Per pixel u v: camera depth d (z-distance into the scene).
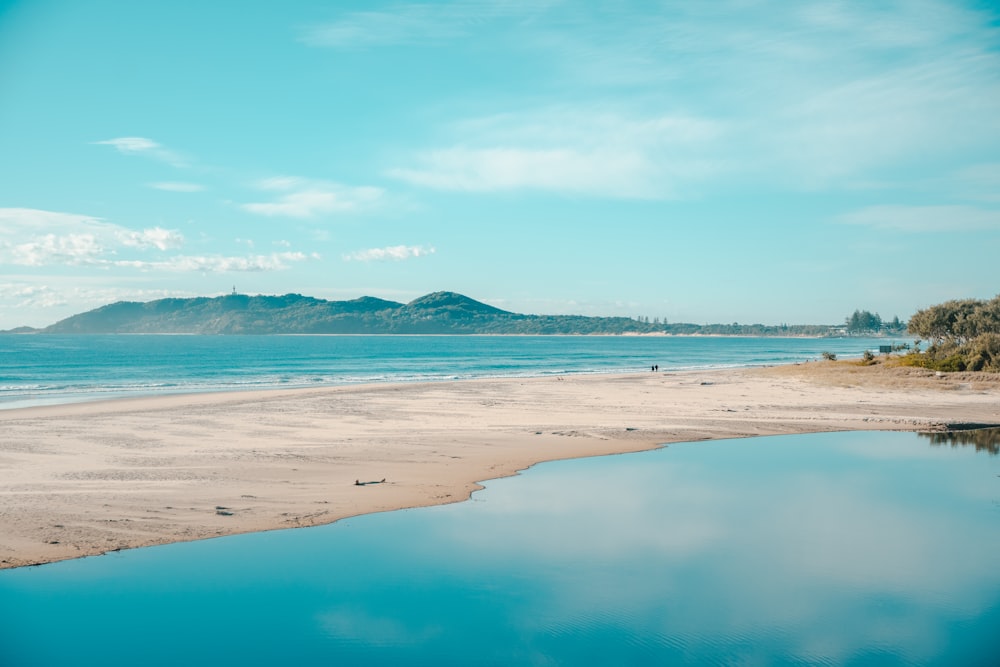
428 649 10.02
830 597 12.30
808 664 9.74
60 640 10.05
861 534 16.14
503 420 34.44
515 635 10.55
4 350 173.50
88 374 85.38
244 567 13.20
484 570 13.37
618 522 16.84
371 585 12.49
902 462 25.36
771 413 38.78
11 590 11.80
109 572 12.70
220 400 44.59
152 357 135.88
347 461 22.88
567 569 13.50
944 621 11.23
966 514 18.05
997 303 78.50
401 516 16.98
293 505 17.33
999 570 13.75
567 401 44.53
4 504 16.23
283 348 198.25
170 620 10.88
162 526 15.28
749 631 10.80
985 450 28.02
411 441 27.25
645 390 53.25
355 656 9.77
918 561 14.25
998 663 9.72
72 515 15.63
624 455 26.12
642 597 12.17
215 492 18.14
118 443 25.75
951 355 64.25
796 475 22.77
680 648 10.16
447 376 82.00
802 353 179.88
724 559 14.24
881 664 9.72
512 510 17.78
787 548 15.02
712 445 28.75
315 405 41.03
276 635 10.38
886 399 46.12
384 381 72.38
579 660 9.77
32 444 25.36
